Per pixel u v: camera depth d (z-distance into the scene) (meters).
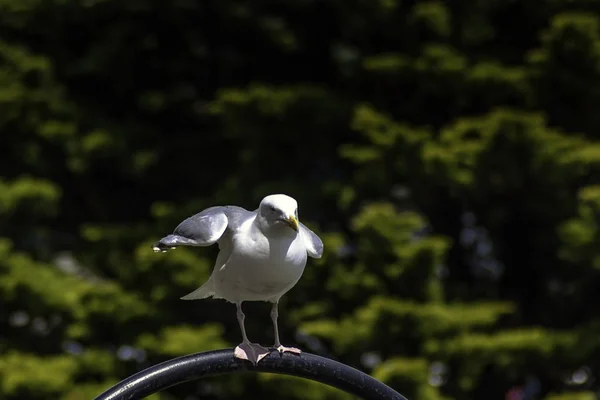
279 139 14.09
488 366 13.80
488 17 14.85
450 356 12.64
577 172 13.24
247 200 13.82
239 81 15.37
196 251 13.34
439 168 13.13
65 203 15.30
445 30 14.40
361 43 14.76
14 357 12.69
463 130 13.50
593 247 13.05
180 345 12.30
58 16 15.16
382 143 13.19
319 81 15.30
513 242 14.84
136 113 15.68
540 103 14.28
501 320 14.55
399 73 14.14
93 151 14.62
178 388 13.00
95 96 15.66
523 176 13.46
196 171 15.26
